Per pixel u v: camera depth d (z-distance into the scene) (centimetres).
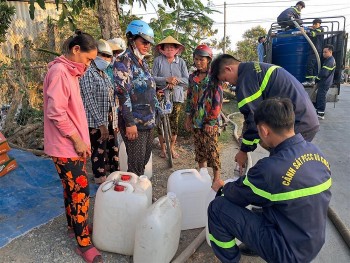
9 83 535
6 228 282
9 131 511
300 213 181
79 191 240
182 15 811
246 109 243
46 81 222
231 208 208
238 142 543
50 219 299
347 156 489
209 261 252
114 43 427
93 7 541
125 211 240
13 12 530
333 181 397
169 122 454
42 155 456
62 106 218
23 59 593
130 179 261
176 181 278
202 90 356
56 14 951
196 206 286
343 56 771
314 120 251
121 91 288
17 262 244
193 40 859
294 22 690
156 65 445
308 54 739
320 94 735
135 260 231
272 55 760
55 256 252
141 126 309
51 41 870
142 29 292
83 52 224
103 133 343
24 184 350
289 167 179
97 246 257
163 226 222
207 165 370
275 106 186
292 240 186
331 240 281
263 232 196
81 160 239
